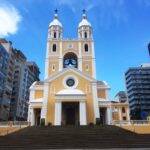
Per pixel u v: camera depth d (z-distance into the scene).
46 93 48.56
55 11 63.84
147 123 44.16
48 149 23.09
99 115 47.62
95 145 24.42
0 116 70.75
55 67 56.03
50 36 59.50
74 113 49.09
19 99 86.56
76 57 58.19
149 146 23.98
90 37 59.50
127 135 29.97
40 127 35.53
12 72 84.94
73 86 49.47
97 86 51.84
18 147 23.86
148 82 120.75
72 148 23.42
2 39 84.31
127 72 127.69
